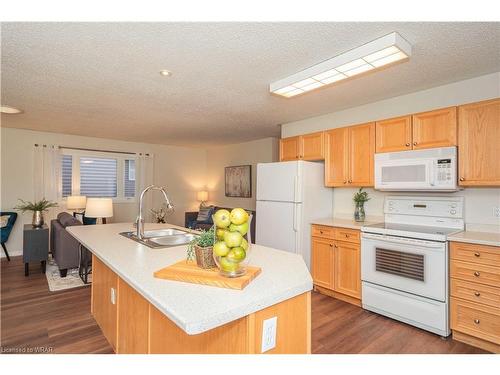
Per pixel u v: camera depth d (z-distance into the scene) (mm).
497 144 2279
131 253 1757
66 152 5520
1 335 2297
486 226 2541
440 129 2592
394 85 2785
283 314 1197
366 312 2801
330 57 2229
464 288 2215
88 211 3123
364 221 3363
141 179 6434
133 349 1625
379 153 3006
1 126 4809
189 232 2652
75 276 3793
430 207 2859
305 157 3801
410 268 2484
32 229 3885
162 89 2961
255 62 2326
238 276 1241
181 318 895
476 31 1851
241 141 6281
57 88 2941
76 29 1857
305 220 3443
